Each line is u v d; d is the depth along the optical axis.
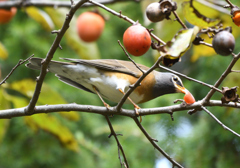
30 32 12.77
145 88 8.45
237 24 5.56
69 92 12.51
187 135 11.20
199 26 6.34
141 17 13.34
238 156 10.20
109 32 13.56
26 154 11.72
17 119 11.81
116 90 8.18
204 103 6.74
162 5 5.58
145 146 11.34
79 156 12.01
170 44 5.52
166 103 11.48
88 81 8.15
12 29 12.73
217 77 10.94
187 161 10.75
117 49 13.58
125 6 13.38
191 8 6.28
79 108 6.75
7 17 9.47
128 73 8.19
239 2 9.68
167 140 11.30
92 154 12.20
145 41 5.42
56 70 8.02
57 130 9.77
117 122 12.59
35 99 6.36
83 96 12.58
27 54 12.70
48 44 12.88
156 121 11.62
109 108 6.81
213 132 10.56
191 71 12.05
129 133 11.65
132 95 8.38
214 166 10.44
